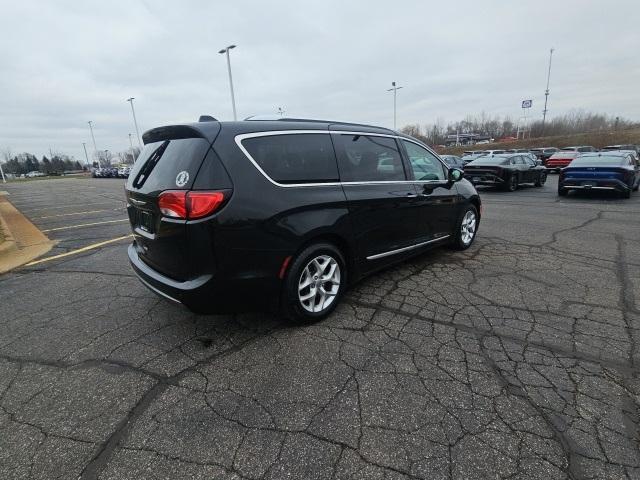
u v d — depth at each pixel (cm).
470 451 194
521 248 571
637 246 579
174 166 280
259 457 193
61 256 586
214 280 266
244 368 267
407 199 412
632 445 196
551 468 183
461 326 321
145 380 257
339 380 252
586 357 273
